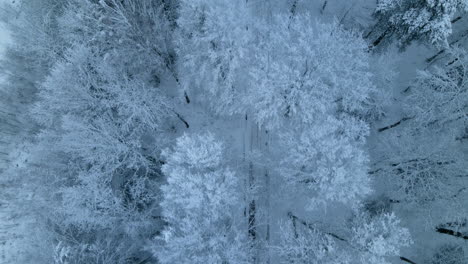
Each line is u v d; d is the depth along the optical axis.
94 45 16.28
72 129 15.29
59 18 16.05
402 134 15.84
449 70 15.18
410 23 12.74
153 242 16.56
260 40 14.68
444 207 15.30
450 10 11.88
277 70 13.79
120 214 16.45
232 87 16.23
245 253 13.46
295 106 15.02
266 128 16.97
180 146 14.22
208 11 14.16
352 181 12.97
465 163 14.43
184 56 15.31
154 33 16.12
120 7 14.76
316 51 14.24
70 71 15.59
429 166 14.91
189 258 12.96
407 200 16.09
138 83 16.02
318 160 13.42
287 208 16.58
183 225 12.75
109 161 15.88
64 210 15.48
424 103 15.57
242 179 16.69
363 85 14.55
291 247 13.79
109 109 16.05
